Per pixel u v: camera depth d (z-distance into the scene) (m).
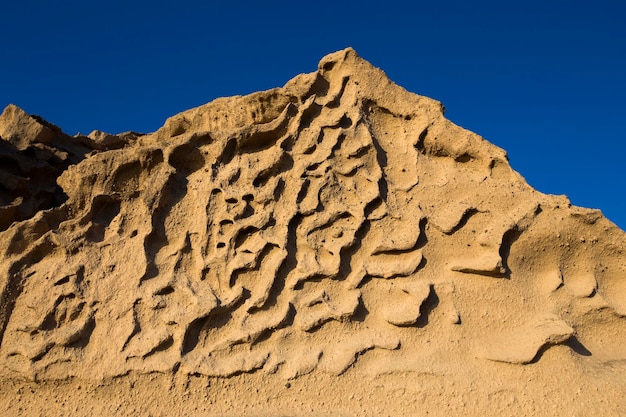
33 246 6.76
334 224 7.10
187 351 6.30
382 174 7.39
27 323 6.36
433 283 6.83
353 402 6.09
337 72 8.00
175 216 7.13
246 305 6.57
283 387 6.16
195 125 8.45
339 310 6.56
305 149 7.45
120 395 6.07
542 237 7.12
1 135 9.68
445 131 7.68
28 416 5.99
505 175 7.57
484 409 6.00
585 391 6.13
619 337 7.01
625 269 7.25
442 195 7.35
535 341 6.36
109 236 6.97
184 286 6.62
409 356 6.39
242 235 7.01
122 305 6.49
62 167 9.94
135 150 7.23
